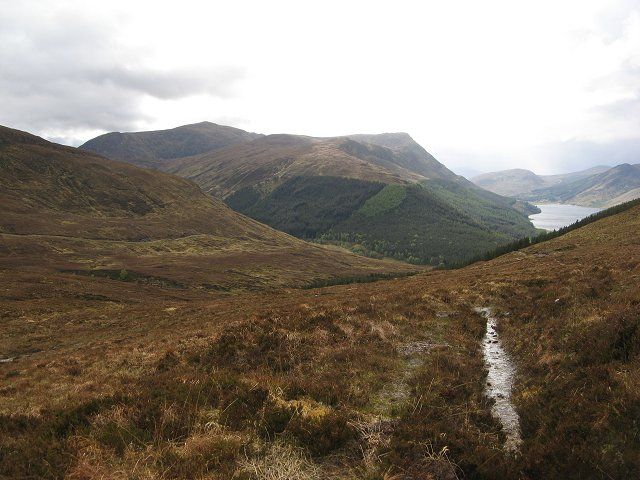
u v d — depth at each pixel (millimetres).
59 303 67250
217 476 7270
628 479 7055
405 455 8328
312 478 7668
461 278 44375
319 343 18375
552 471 7816
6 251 142750
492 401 12523
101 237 193375
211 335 21969
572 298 21422
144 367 18609
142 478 7125
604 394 9781
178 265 156250
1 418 10656
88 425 9664
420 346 18609
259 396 10984
